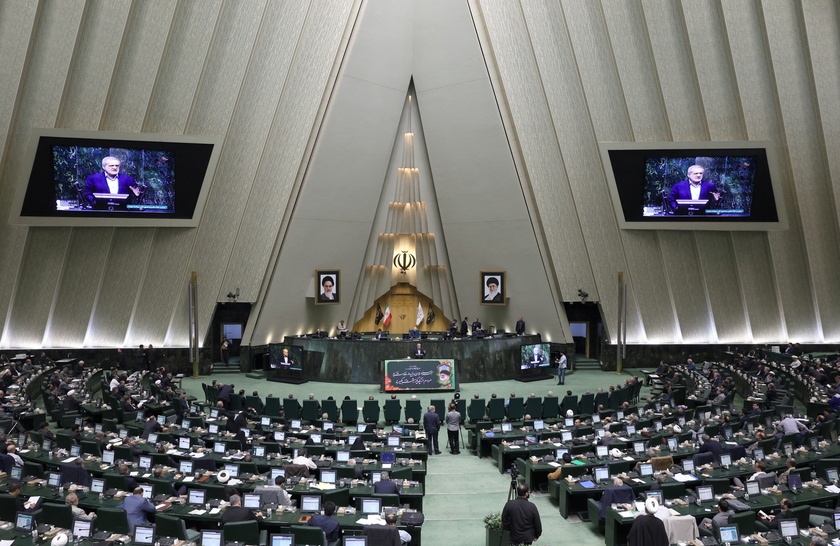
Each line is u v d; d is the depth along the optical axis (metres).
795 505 10.05
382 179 28.53
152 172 23.92
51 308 25.06
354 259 28.88
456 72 26.81
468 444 16.98
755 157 24.92
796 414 16.67
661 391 22.23
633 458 12.64
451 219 29.08
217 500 9.92
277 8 23.78
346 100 26.17
